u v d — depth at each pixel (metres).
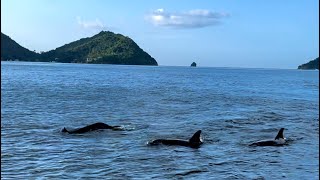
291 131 29.30
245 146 23.50
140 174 17.31
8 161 18.77
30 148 21.59
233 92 73.31
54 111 37.62
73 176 16.80
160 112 39.25
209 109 43.31
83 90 66.00
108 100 50.06
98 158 19.84
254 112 41.59
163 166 18.67
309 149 22.98
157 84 92.25
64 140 24.02
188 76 157.75
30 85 73.00
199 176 17.23
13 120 30.88
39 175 16.80
